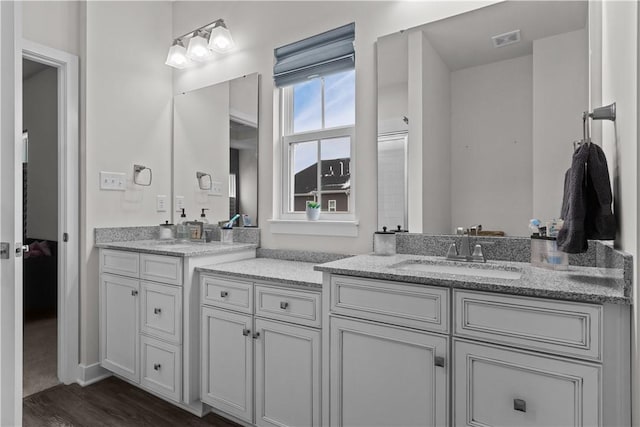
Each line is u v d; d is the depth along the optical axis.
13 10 1.38
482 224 1.69
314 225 2.17
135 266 2.22
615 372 1.01
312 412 1.58
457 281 1.21
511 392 1.14
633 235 0.97
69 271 2.35
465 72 1.73
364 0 2.02
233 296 1.83
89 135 2.42
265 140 2.40
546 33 1.57
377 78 1.96
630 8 0.93
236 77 2.55
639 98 0.87
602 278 1.23
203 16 2.76
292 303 1.63
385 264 1.56
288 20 2.31
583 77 1.50
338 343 1.47
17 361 1.39
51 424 1.90
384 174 1.94
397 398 1.34
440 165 1.78
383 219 1.94
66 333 2.34
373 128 1.98
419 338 1.29
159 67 2.86
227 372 1.86
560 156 1.53
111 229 2.52
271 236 2.37
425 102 1.82
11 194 1.39
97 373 2.43
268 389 1.71
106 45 2.52
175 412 2.02
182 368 1.99
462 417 1.21
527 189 1.59
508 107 1.64
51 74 3.83
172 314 2.03
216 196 2.64
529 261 1.58
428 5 1.83
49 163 3.89
